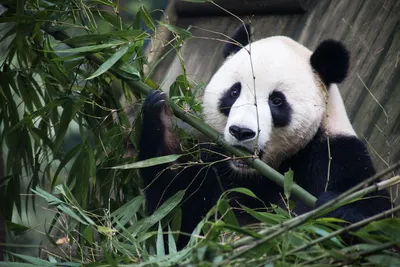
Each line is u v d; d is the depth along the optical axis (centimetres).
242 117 965
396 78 1336
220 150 1066
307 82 1015
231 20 1485
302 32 1423
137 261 825
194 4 1496
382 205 955
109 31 1034
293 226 689
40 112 1013
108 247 882
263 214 794
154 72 1425
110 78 1084
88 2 1066
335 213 932
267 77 999
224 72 1049
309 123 1010
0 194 1115
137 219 1080
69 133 1534
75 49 983
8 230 1084
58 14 1047
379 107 1305
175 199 932
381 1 1453
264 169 939
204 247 703
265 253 745
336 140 1015
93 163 1005
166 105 1015
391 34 1398
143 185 1049
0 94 1095
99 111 1095
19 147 1097
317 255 727
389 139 1252
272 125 1000
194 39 1470
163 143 1015
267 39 1068
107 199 1077
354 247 718
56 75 1062
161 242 827
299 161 1050
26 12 1071
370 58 1373
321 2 1472
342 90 1342
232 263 708
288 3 1441
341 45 1032
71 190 1053
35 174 1100
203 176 1067
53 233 1362
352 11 1447
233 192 1070
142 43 1006
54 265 890
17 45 1059
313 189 1026
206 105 1053
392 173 1195
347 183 984
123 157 1133
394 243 699
